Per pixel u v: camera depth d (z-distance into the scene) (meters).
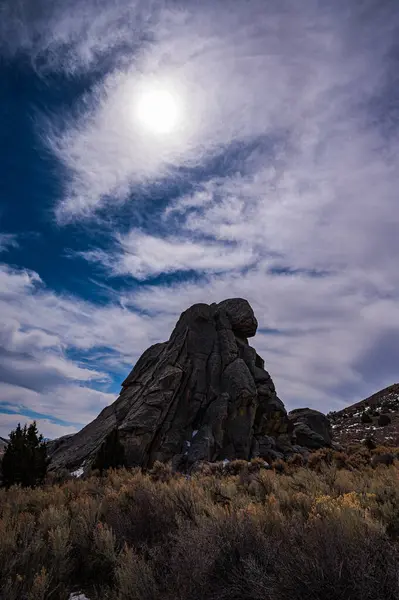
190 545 4.38
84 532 6.02
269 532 4.96
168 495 7.61
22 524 6.41
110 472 17.09
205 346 32.19
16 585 4.13
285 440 29.44
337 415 66.56
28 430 16.98
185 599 3.80
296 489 9.09
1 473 15.90
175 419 26.30
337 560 3.42
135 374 34.56
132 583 4.13
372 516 5.50
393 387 72.69
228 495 8.32
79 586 4.92
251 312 37.25
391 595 3.10
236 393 27.77
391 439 36.97
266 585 3.60
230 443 25.95
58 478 18.42
